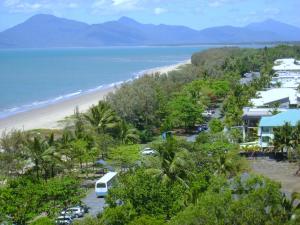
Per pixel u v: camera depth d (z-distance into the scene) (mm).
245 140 108875
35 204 56438
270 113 115312
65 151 86250
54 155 82062
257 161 96562
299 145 90438
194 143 78250
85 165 95000
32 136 117438
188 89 158250
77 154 88688
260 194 34031
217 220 32656
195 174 64250
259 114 114688
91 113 110875
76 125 104625
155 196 52062
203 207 33844
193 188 53750
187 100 130875
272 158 98312
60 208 59250
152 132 121625
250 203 33062
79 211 63781
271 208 34188
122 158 85125
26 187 58656
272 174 86500
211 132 105250
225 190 37719
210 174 64500
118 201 56156
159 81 169625
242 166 78188
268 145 100750
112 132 103938
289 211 35594
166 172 63656
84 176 88938
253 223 32125
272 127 101812
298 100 139250
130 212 49938
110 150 92062
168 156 64688
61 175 84688
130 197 52656
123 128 104062
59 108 177750
